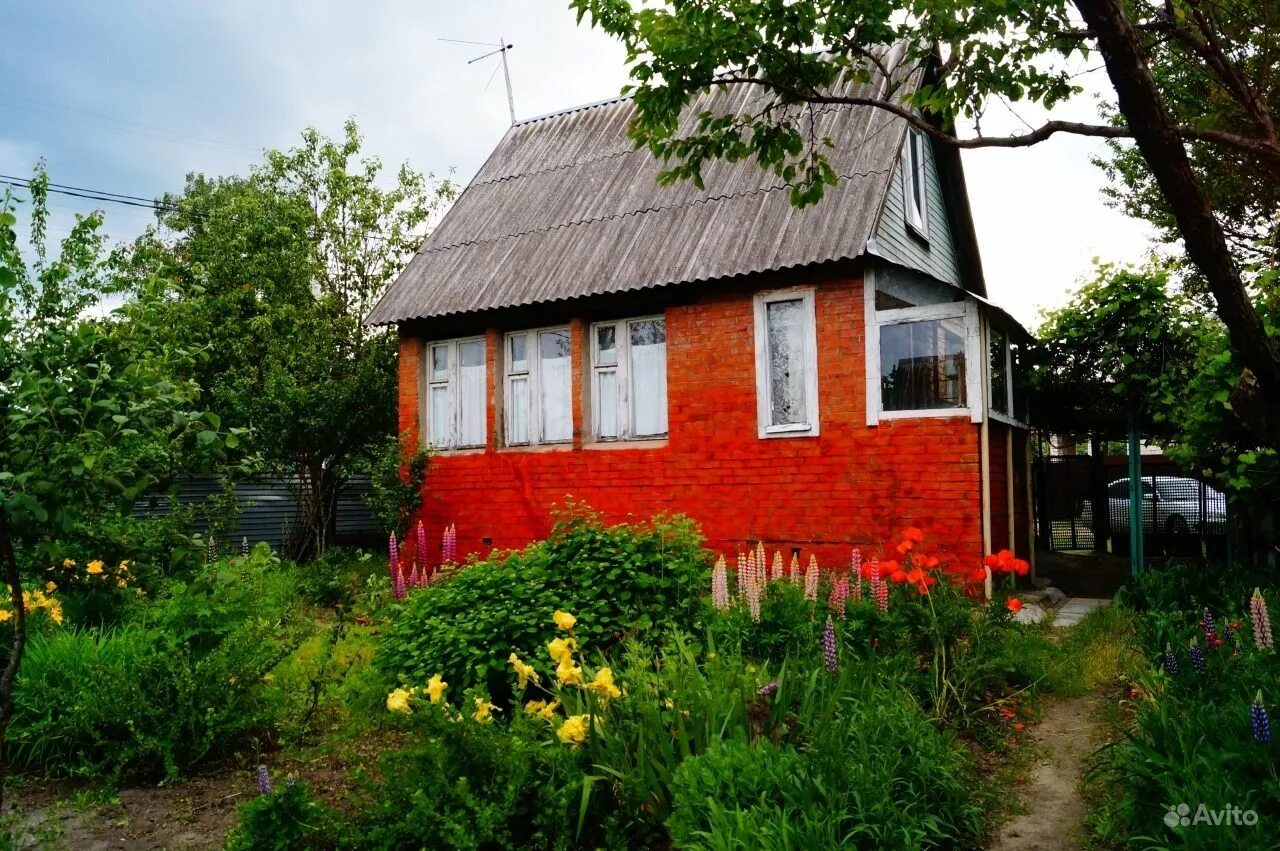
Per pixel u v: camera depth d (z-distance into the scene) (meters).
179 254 20.56
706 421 10.88
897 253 11.23
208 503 11.73
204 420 3.39
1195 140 3.70
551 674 5.23
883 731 4.37
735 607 6.32
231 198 21.77
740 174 11.89
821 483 10.09
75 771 5.18
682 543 7.00
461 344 13.43
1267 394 3.70
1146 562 12.84
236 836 3.89
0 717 3.13
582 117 15.77
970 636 6.02
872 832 3.57
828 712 4.29
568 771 3.95
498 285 12.56
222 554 10.13
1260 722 3.71
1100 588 11.77
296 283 18.61
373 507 13.30
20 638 3.19
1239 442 8.73
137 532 4.81
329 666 6.47
